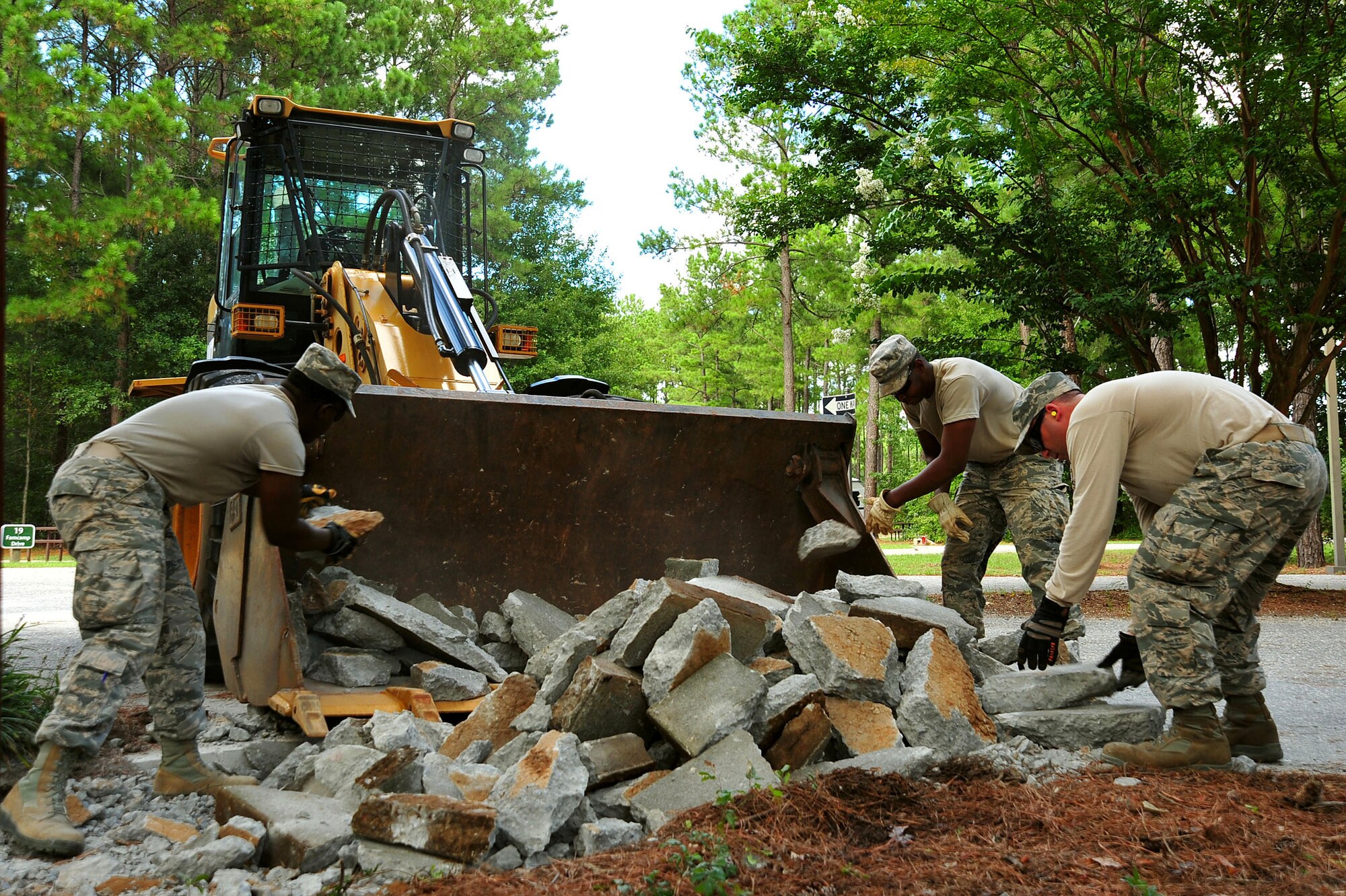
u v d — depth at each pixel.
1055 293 10.27
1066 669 3.83
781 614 3.94
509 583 4.62
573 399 4.59
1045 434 3.70
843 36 11.45
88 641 2.76
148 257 24.73
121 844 2.71
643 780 3.00
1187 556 3.17
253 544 3.90
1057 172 11.80
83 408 24.27
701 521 4.90
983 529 4.82
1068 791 2.92
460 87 29.56
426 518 4.45
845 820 2.64
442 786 2.82
